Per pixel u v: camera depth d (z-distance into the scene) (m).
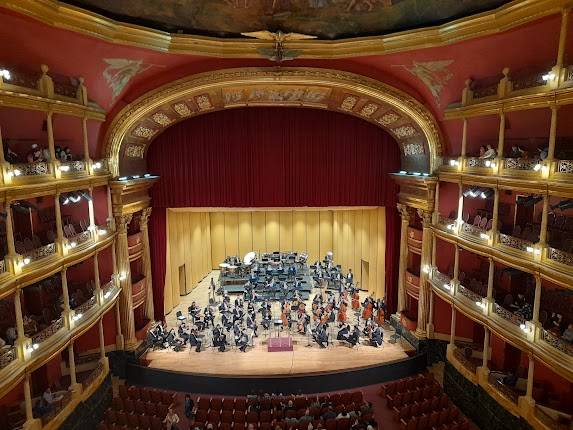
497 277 18.83
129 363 20.14
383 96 19.05
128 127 19.20
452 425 15.59
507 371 17.41
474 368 17.19
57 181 14.74
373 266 27.91
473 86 17.17
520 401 14.47
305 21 16.17
